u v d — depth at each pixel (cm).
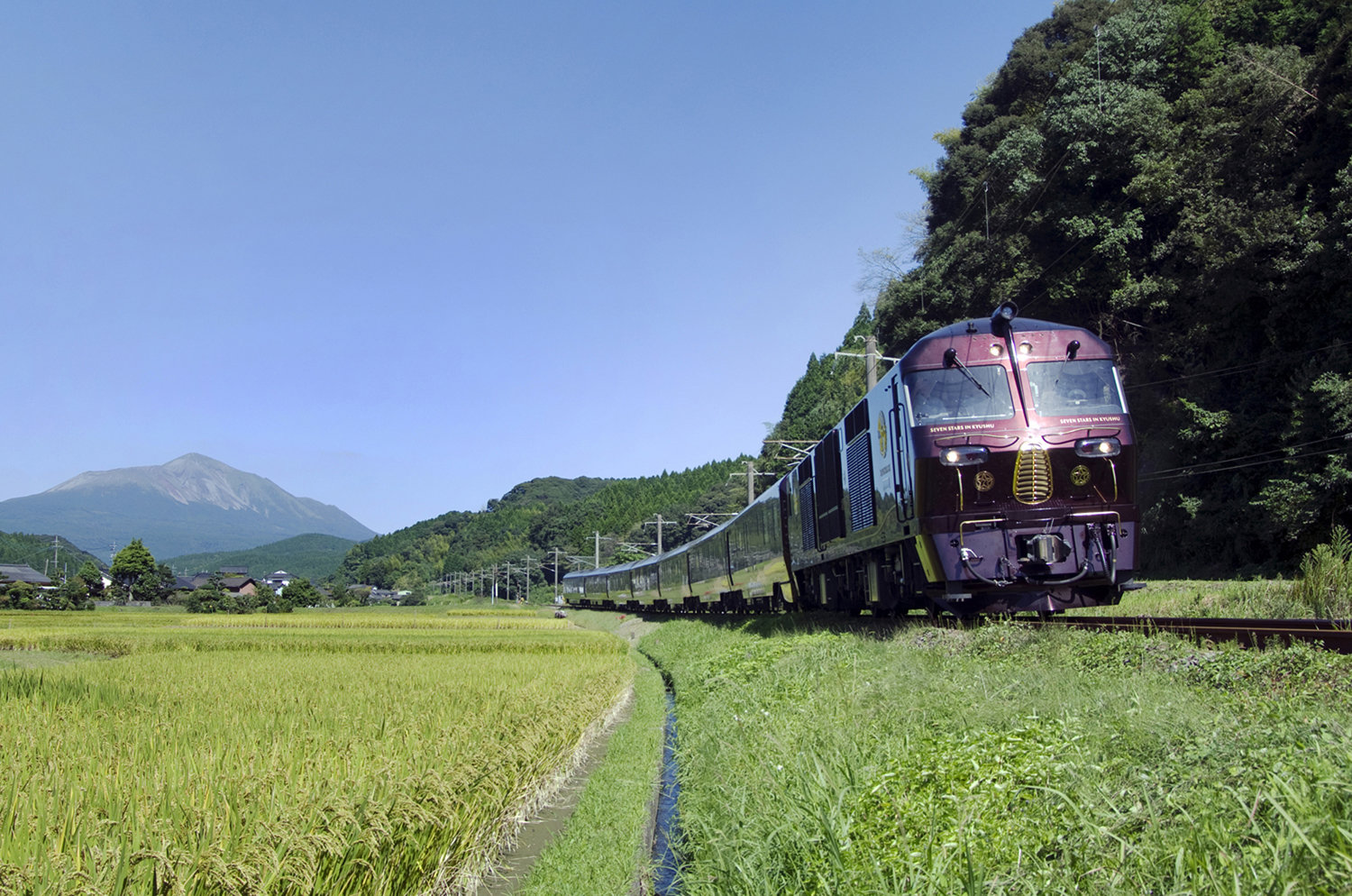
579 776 1208
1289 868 353
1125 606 1661
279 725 977
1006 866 430
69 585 8631
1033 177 3747
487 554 16825
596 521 13712
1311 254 2744
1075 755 543
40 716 1059
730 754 908
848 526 1864
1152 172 3344
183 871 477
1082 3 4506
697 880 664
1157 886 380
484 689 1445
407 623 6366
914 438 1333
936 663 1102
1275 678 721
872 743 743
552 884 745
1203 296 3162
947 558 1296
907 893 442
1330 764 424
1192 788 450
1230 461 3044
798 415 9356
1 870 436
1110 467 1279
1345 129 2933
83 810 570
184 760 752
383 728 948
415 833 640
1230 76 3259
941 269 4041
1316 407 2650
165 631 4606
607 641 3406
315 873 531
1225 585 1780
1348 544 1468
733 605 3794
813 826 575
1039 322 1370
